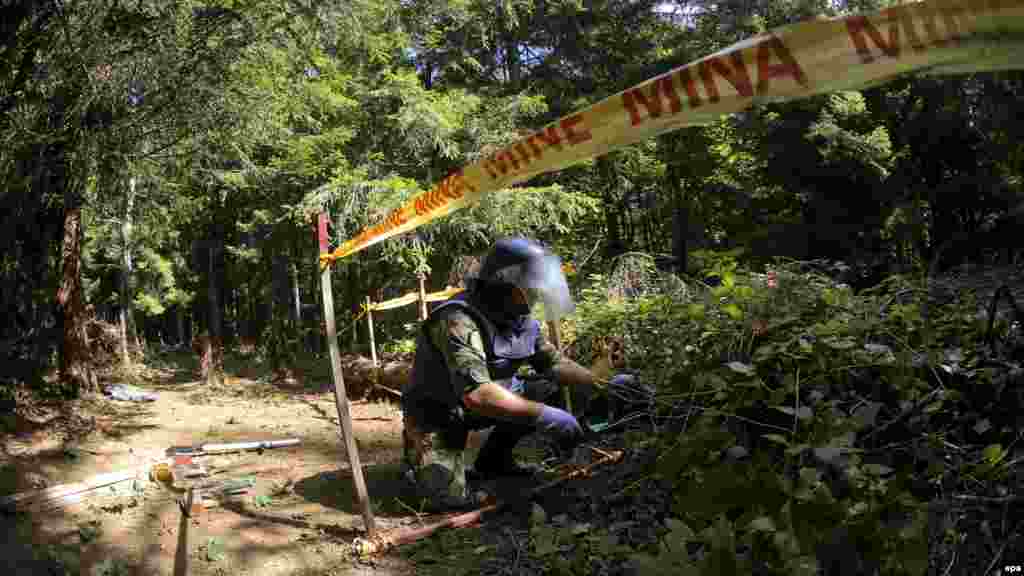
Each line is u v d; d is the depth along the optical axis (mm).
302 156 12219
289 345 16062
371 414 7625
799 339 2912
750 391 2961
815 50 1075
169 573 3422
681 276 6012
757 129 14805
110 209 8648
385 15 10344
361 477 3654
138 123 7105
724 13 17469
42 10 6418
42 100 6656
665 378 3432
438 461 3980
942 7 976
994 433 2607
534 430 4277
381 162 14000
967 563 2139
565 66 19594
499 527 3613
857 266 12906
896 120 14594
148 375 12203
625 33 20141
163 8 6766
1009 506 2238
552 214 13000
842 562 2117
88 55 6410
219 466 5199
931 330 2920
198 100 7215
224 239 20828
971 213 14102
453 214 12031
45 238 7344
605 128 1300
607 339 4746
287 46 8062
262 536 3771
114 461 5281
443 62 16812
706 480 2492
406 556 3461
